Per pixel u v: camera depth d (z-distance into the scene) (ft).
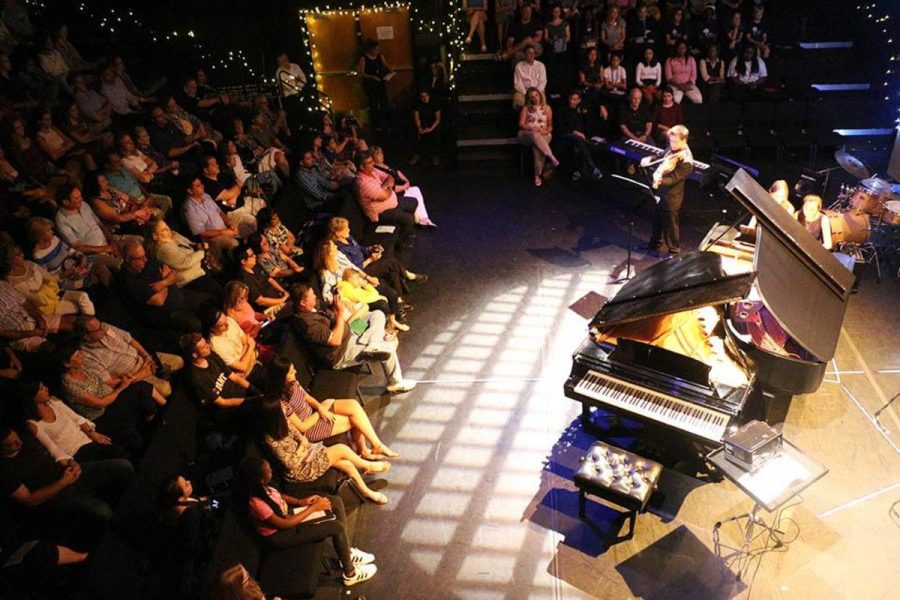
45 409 17.44
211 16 43.19
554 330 26.09
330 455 18.84
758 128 38.45
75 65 36.17
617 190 35.88
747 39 41.14
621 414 19.07
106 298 23.58
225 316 20.61
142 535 16.53
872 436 20.84
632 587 17.11
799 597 16.67
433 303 28.07
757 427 16.85
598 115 37.99
